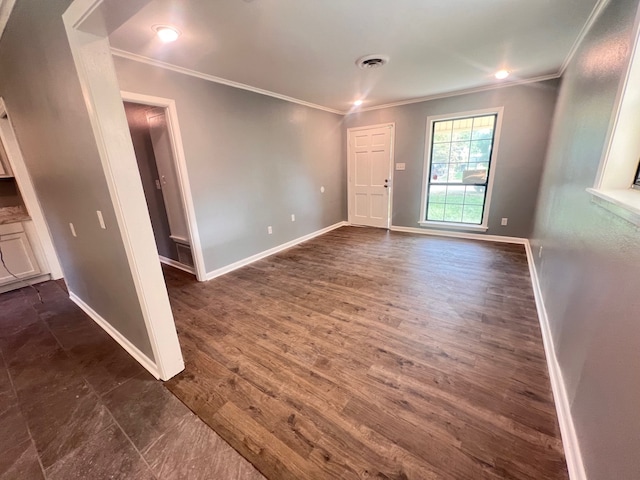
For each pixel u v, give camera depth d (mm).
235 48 2373
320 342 2145
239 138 3572
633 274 929
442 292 2850
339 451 1336
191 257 3508
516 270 3320
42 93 1702
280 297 2889
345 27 2078
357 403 1597
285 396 1662
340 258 3980
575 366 1396
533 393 1619
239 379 1806
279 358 1986
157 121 3041
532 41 2412
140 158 3711
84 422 1549
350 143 5562
